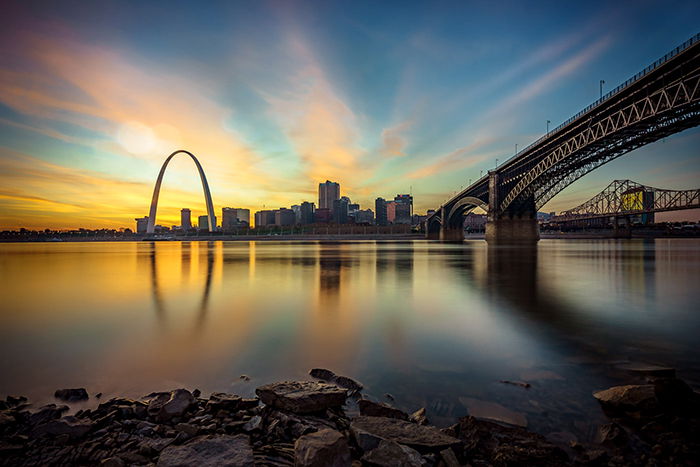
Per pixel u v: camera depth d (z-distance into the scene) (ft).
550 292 65.00
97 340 34.55
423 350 30.89
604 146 279.69
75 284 79.41
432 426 18.15
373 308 50.19
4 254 244.63
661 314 45.93
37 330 38.55
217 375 25.61
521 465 14.65
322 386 21.29
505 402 20.71
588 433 17.26
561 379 24.13
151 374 25.90
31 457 15.58
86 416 19.51
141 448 16.08
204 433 17.56
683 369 25.90
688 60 186.19
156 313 47.32
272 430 17.60
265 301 56.08
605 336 35.14
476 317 44.14
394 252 237.45
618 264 131.85
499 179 467.93
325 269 114.83
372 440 15.80
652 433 16.92
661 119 217.97
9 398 21.81
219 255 215.92
